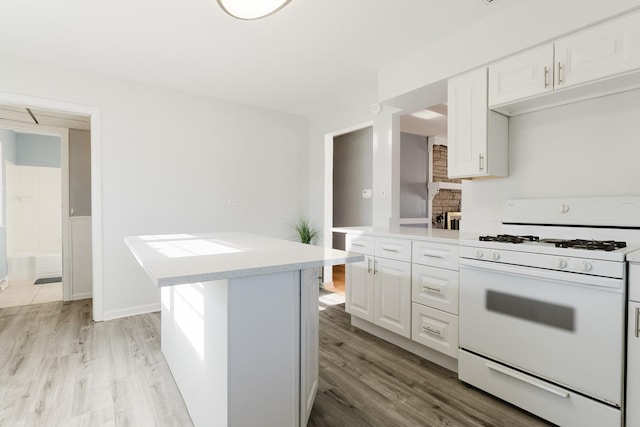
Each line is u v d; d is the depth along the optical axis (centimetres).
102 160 310
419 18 218
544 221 208
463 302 202
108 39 246
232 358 124
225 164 385
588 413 149
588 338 149
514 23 202
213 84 337
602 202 185
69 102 294
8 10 209
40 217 531
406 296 246
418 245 236
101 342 262
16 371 215
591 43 173
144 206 332
